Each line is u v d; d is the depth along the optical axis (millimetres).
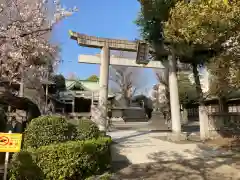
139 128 20359
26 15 7578
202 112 12945
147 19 12188
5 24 7250
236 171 7109
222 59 8219
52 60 9633
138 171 7320
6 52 7367
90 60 13516
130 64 14453
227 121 13367
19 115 10500
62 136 6695
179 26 7656
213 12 6508
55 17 7867
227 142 11469
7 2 7422
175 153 9547
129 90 44438
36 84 14641
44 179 5695
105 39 13211
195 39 7367
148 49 13203
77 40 12719
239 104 21031
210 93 12594
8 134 4863
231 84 9039
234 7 6387
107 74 13109
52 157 5852
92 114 12836
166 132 16562
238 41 7121
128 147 10508
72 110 34188
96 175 6641
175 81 13320
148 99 46312
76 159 6133
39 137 6438
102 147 7055
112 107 35906
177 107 13008
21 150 5703
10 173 5348
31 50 8047
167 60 14656
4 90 10281
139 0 11281
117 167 7734
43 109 18891
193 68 13500
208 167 7645
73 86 38500
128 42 13617
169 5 10391
